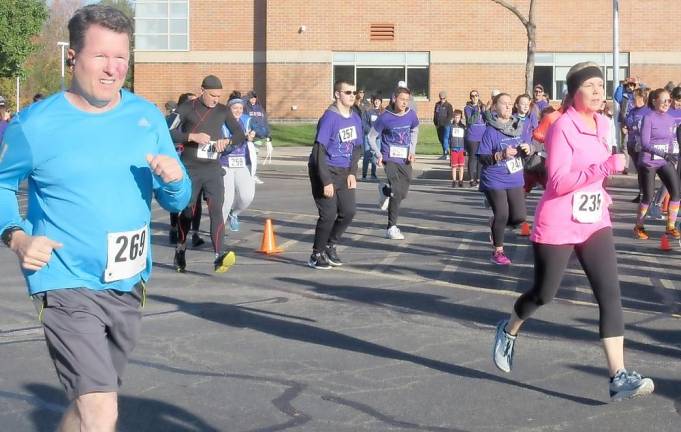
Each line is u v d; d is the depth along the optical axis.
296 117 39.56
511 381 6.56
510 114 11.15
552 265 6.05
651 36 38.41
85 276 4.05
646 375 6.67
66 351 3.96
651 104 12.94
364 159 24.95
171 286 9.96
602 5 38.44
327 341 7.66
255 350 7.38
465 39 38.84
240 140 10.73
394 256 12.06
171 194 4.19
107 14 4.01
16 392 6.30
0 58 41.97
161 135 4.25
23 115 4.09
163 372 6.77
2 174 4.02
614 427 5.62
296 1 39.09
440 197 20.03
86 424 3.90
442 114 29.28
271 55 39.38
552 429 5.59
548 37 38.66
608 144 6.08
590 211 5.98
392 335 7.86
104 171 4.05
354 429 5.61
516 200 11.22
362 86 39.41
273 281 10.28
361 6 39.03
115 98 4.15
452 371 6.80
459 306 8.98
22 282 10.30
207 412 5.92
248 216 16.61
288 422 5.73
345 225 11.20
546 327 8.09
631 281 10.25
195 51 40.16
